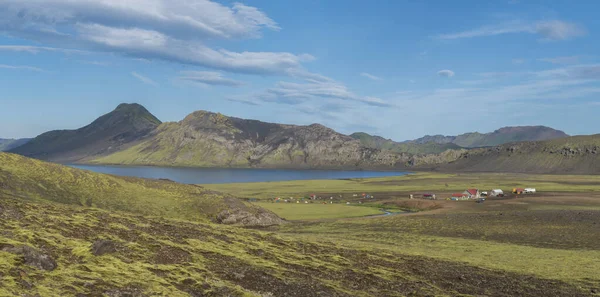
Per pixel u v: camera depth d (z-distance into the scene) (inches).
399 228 3892.7
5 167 3644.2
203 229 2242.9
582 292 1601.9
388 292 1434.5
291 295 1277.1
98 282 1083.3
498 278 1785.2
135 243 1596.9
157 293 1081.4
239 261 1624.0
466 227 3895.2
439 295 1449.3
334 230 3772.1
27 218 1712.6
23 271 1026.1
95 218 2007.9
